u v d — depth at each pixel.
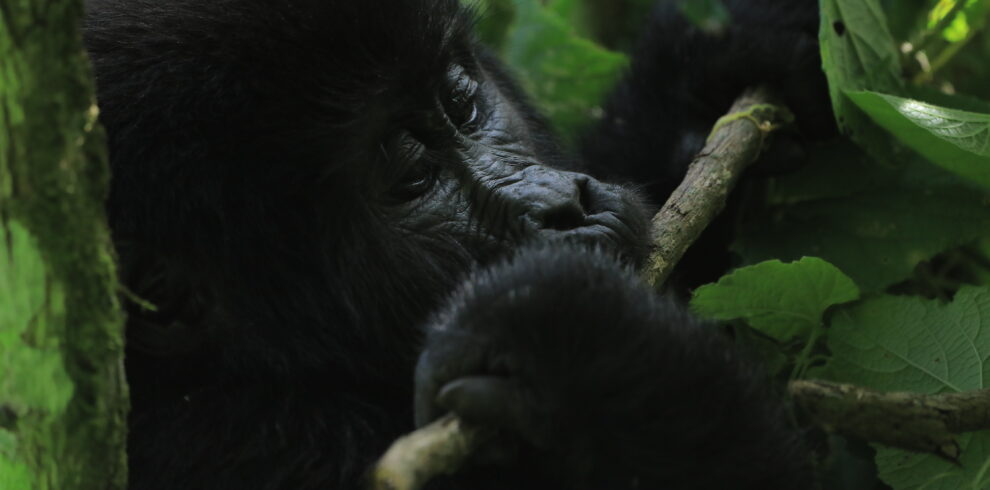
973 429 5.61
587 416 5.56
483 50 5.99
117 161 5.71
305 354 5.75
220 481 5.69
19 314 5.48
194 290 5.74
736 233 6.00
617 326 5.57
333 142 5.73
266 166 5.72
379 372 5.77
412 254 5.76
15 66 5.44
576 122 6.23
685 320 5.61
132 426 5.73
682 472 5.57
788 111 5.96
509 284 5.58
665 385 5.57
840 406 5.57
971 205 5.92
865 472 5.83
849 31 5.91
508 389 5.53
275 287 5.74
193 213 5.71
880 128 5.92
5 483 5.52
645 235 5.77
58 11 5.44
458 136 5.80
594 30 6.43
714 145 5.87
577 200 5.75
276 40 5.71
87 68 5.46
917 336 5.78
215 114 5.71
